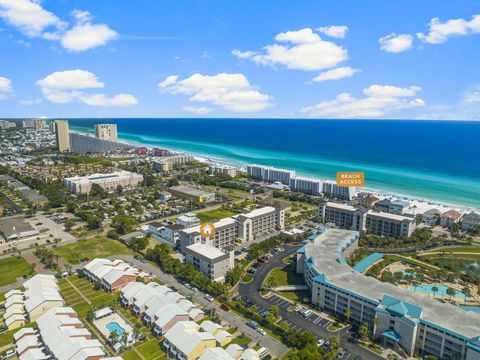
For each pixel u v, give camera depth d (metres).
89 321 151.50
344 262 181.25
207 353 122.50
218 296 174.62
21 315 152.75
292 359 120.94
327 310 162.38
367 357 130.62
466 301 170.12
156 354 131.38
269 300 171.88
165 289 171.88
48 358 126.25
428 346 131.50
